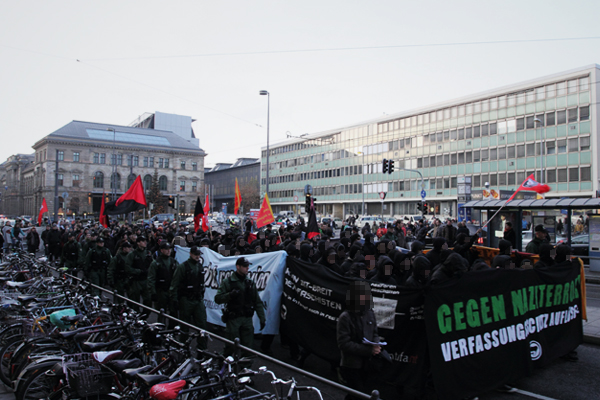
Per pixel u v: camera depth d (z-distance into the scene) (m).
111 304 6.29
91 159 95.38
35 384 4.63
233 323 6.16
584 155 45.78
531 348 6.04
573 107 46.75
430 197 61.12
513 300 5.85
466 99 56.81
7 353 5.74
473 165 55.94
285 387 3.99
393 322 5.18
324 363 7.09
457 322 5.11
